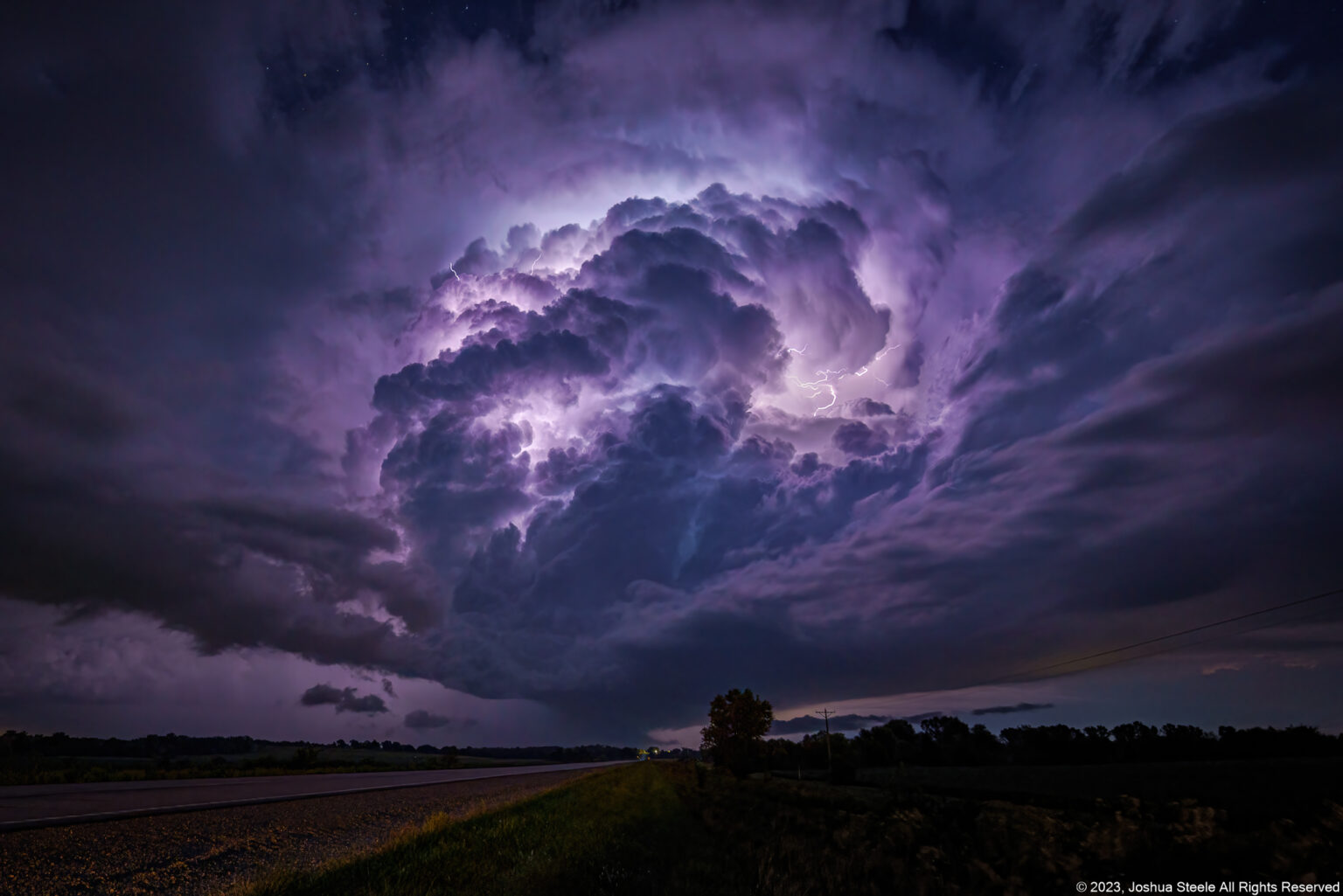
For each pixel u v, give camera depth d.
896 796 17.31
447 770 59.16
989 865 10.85
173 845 11.03
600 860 11.88
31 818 12.27
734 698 87.62
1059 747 86.06
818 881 11.16
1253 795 38.00
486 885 9.44
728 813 24.41
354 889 8.69
